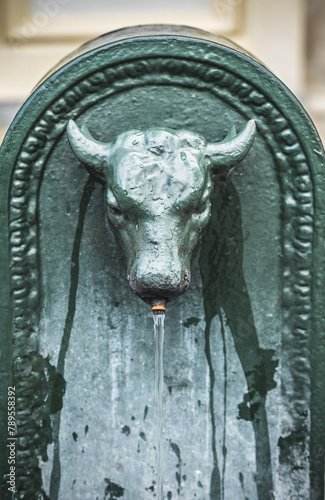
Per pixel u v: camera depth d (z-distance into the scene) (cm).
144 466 281
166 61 264
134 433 281
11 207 269
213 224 273
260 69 265
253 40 556
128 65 264
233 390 279
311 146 267
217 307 277
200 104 268
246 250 274
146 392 280
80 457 281
